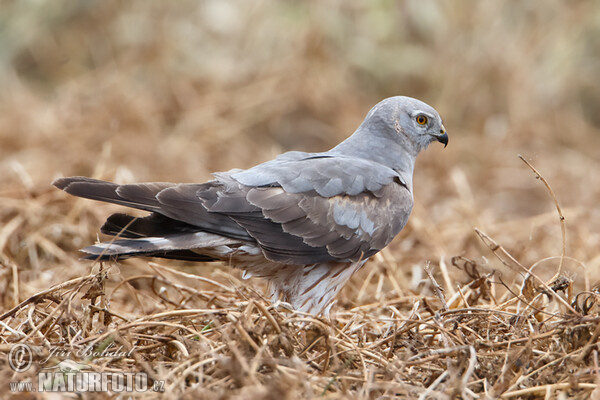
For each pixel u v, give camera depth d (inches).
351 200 356.5
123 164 607.2
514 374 279.4
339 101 781.9
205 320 321.1
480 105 814.5
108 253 310.5
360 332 328.8
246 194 339.0
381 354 302.0
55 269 439.5
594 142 786.2
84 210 491.8
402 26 855.1
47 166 593.3
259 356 263.9
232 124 739.4
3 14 850.8
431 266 446.6
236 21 836.6
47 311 334.0
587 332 286.4
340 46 843.4
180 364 273.1
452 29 853.8
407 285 434.6
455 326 311.6
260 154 702.5
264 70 795.4
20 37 838.5
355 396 258.4
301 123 764.6
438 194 628.4
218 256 346.0
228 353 281.0
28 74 836.6
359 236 358.0
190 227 336.5
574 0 870.4
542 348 297.0
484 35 847.7
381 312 383.2
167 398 253.1
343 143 396.2
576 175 689.6
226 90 775.7
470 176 684.1
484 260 371.6
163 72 788.6
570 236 526.3
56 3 853.2
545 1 872.9
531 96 819.4
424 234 508.4
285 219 341.4
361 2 852.6
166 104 738.2
